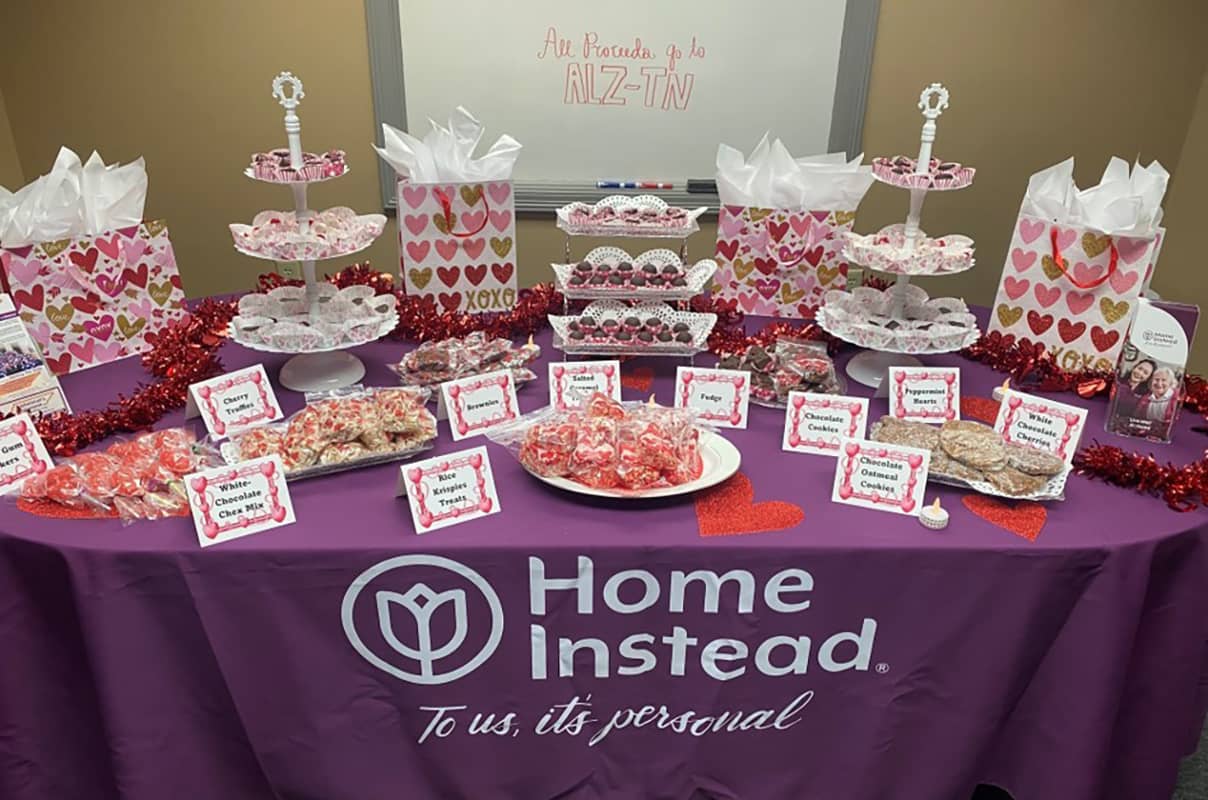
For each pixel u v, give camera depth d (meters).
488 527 1.12
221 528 1.08
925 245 1.50
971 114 2.75
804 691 1.22
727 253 1.87
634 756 1.28
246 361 1.65
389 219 2.85
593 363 1.46
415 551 1.08
